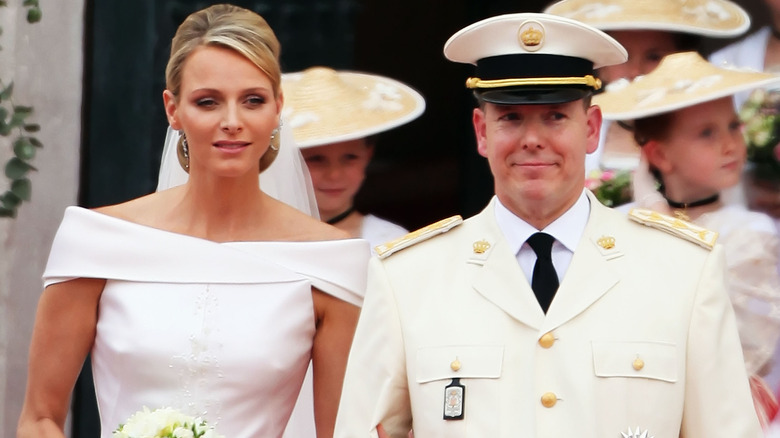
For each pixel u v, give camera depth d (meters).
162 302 14.84
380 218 19.59
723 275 12.57
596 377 12.17
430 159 19.62
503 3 19.33
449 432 12.27
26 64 20.62
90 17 20.50
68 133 20.61
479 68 13.03
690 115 18.36
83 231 15.20
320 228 15.53
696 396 12.19
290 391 15.14
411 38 19.67
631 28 18.64
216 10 14.86
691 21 18.50
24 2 20.23
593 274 12.58
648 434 12.02
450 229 13.27
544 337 12.36
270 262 15.09
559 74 12.77
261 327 14.80
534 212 12.73
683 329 12.26
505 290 12.64
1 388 20.73
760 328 17.88
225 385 14.66
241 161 14.59
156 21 20.38
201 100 14.55
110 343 14.82
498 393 12.30
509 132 12.47
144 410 13.06
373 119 19.61
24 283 20.92
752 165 18.17
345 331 15.27
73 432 20.48
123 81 20.50
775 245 18.03
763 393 17.75
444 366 12.45
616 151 18.67
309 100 19.67
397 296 12.94
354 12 19.78
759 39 18.27
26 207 20.88
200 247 15.05
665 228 12.81
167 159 16.62
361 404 12.79
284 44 19.86
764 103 18.19
